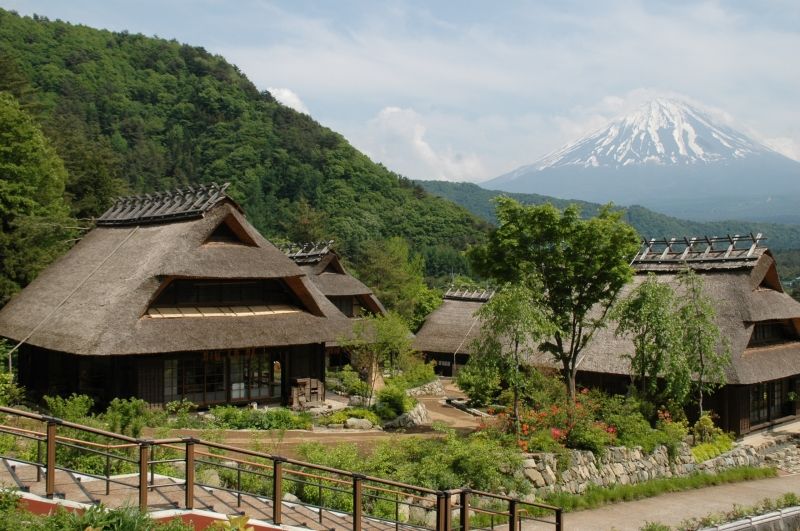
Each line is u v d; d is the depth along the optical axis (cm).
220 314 3428
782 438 3753
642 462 2844
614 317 3406
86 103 11462
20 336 3416
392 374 4838
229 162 11169
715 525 2203
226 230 3562
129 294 3136
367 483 2061
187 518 1232
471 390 4322
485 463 2330
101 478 1280
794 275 12225
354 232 10300
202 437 2450
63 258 3997
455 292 6494
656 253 4297
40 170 4400
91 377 3344
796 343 4209
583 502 2470
